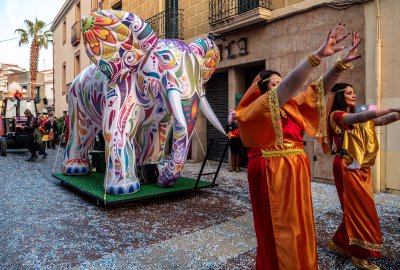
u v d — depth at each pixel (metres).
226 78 11.12
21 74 42.03
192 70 6.25
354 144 3.38
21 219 5.29
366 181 3.38
